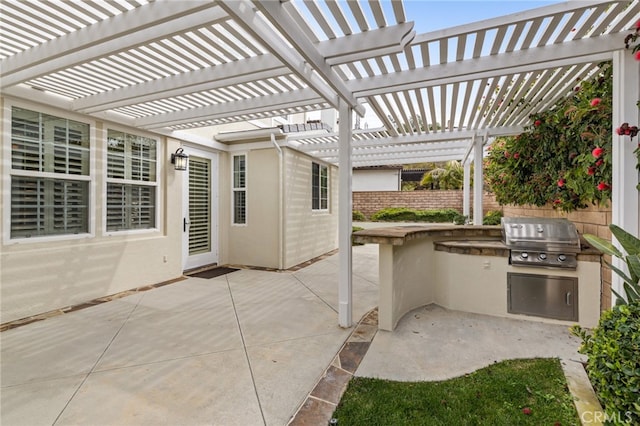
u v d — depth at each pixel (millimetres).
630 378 1811
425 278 4527
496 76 3273
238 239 7695
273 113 4797
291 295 5152
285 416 2217
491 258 4109
